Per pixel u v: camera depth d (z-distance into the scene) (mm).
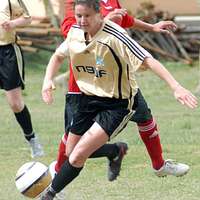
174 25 18844
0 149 25578
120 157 17625
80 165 15773
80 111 16031
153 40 60594
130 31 59438
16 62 23391
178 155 23969
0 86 23781
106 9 17438
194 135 27812
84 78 15828
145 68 15188
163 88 45000
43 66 54625
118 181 20266
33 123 31109
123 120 15680
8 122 31797
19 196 18641
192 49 62219
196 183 19922
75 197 18547
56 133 28703
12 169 22188
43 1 58000
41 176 16469
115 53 15156
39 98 40656
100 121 15500
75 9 15062
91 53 15328
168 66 56969
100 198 18406
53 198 16344
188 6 66438
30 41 57500
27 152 25047
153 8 60531
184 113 34469
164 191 19078
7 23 22500
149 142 17812
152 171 21359
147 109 17453
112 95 15578
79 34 15500
